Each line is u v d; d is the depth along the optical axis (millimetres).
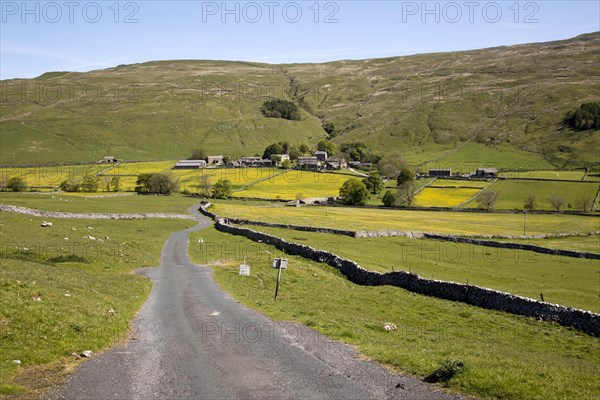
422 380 18984
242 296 39312
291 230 105500
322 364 20859
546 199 187250
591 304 53250
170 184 193125
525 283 64938
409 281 54156
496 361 22219
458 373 18922
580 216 156750
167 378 18969
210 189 198625
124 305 32688
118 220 102188
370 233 102438
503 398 16828
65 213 96062
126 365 20391
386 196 183000
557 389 17859
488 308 46438
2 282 27812
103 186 198125
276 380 18859
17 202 110750
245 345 23797
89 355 21297
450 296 50000
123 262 56750
